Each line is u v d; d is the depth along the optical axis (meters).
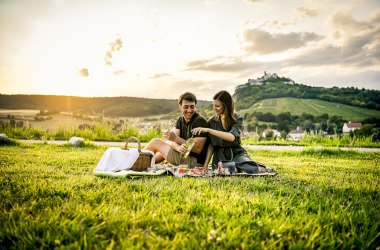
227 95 5.48
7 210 2.85
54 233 2.29
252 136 18.84
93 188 3.84
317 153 10.53
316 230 2.43
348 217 2.80
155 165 5.68
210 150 5.75
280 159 8.95
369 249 2.28
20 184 3.88
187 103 5.57
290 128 100.69
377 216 2.90
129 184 4.05
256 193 3.72
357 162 8.24
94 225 2.47
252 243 2.20
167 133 5.54
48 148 10.56
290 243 2.23
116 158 5.18
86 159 7.20
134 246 2.10
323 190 4.06
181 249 2.11
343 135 16.98
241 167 5.39
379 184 4.63
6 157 7.24
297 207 3.13
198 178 4.79
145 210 2.85
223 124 5.61
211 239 2.21
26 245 2.12
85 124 17.89
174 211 2.91
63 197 3.37
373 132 17.05
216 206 3.02
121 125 17.56
